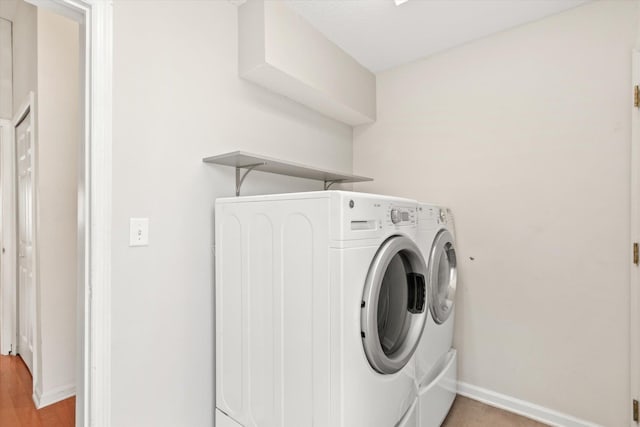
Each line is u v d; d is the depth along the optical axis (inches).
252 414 53.2
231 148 69.1
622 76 66.1
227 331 58.5
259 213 52.6
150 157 55.1
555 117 73.6
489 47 82.8
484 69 83.6
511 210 79.1
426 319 63.4
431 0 69.2
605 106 67.8
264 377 51.3
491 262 81.8
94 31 48.8
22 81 95.7
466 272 85.5
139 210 53.3
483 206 83.2
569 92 72.0
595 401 68.1
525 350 76.6
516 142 78.6
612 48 67.2
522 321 77.2
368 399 45.7
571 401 70.7
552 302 73.5
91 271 47.9
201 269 62.3
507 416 75.4
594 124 68.9
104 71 49.3
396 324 59.2
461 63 87.3
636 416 63.4
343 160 104.9
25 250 98.0
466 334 85.1
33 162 83.7
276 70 68.8
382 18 75.6
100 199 48.5
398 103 99.3
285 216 48.4
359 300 44.5
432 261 68.6
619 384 65.6
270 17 67.0
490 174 82.3
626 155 65.6
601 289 67.9
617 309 66.1
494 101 82.0
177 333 58.1
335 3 70.2
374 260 47.7
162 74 57.2
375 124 104.3
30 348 93.4
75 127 85.0
